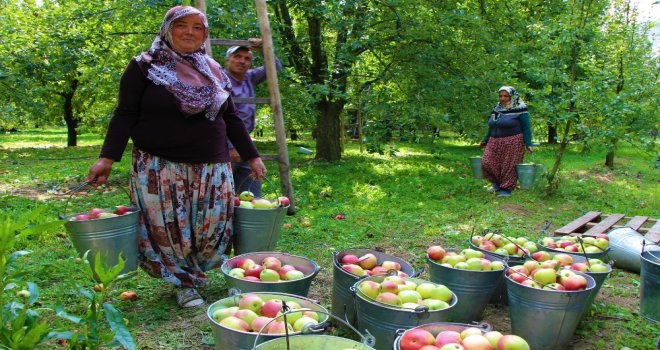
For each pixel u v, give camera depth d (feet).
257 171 14.64
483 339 7.98
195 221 13.12
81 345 7.26
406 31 38.52
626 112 30.50
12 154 59.67
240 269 11.48
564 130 32.22
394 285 10.29
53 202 26.63
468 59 40.19
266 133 103.65
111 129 12.53
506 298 14.24
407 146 72.43
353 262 12.09
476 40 39.70
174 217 12.91
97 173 12.45
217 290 14.60
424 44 40.06
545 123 33.32
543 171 32.24
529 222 24.52
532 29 33.76
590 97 29.91
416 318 9.41
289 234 21.27
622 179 41.24
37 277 14.73
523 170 31.60
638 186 37.91
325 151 48.93
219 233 13.50
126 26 40.29
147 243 13.03
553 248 14.52
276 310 9.09
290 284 10.79
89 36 40.45
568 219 25.40
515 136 30.94
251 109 19.24
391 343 9.64
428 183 35.29
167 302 13.69
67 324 11.98
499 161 31.40
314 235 21.18
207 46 21.15
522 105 30.91
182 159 12.66
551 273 11.48
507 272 12.06
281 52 35.12
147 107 12.33
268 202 14.55
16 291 13.62
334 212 25.79
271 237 14.34
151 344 11.24
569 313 10.93
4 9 49.24
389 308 9.48
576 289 11.05
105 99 62.64
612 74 31.30
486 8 44.34
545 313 10.96
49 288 14.20
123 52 40.55
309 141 87.25
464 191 32.60
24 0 50.01
